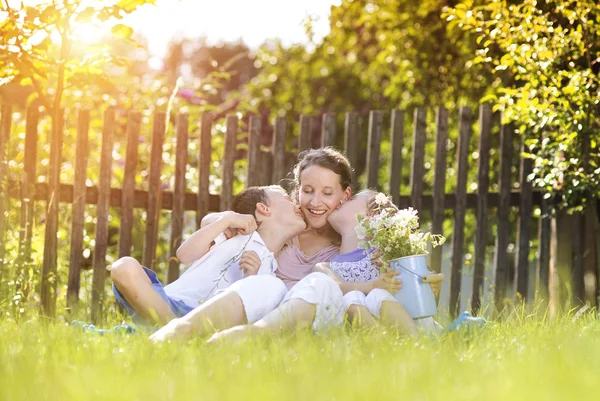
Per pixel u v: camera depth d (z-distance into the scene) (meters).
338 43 12.87
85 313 5.41
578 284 6.33
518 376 2.29
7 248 5.85
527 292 6.62
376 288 3.77
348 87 14.20
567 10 5.77
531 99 6.03
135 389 2.17
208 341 3.08
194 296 4.10
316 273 3.57
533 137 6.40
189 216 7.66
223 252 4.18
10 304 5.33
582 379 2.18
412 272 3.76
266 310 3.56
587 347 2.86
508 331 3.64
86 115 5.90
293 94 14.85
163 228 7.48
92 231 7.24
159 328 3.59
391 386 2.15
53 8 5.63
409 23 9.68
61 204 6.93
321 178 4.36
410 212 3.91
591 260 6.27
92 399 2.06
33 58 5.79
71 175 7.39
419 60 9.65
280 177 6.26
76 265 5.88
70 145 7.70
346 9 11.36
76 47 6.26
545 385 2.12
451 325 3.86
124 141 8.20
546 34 6.02
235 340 3.13
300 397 2.02
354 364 2.55
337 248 4.45
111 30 5.80
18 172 5.98
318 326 3.37
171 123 7.91
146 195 6.09
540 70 5.82
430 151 9.89
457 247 6.51
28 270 5.61
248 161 6.23
